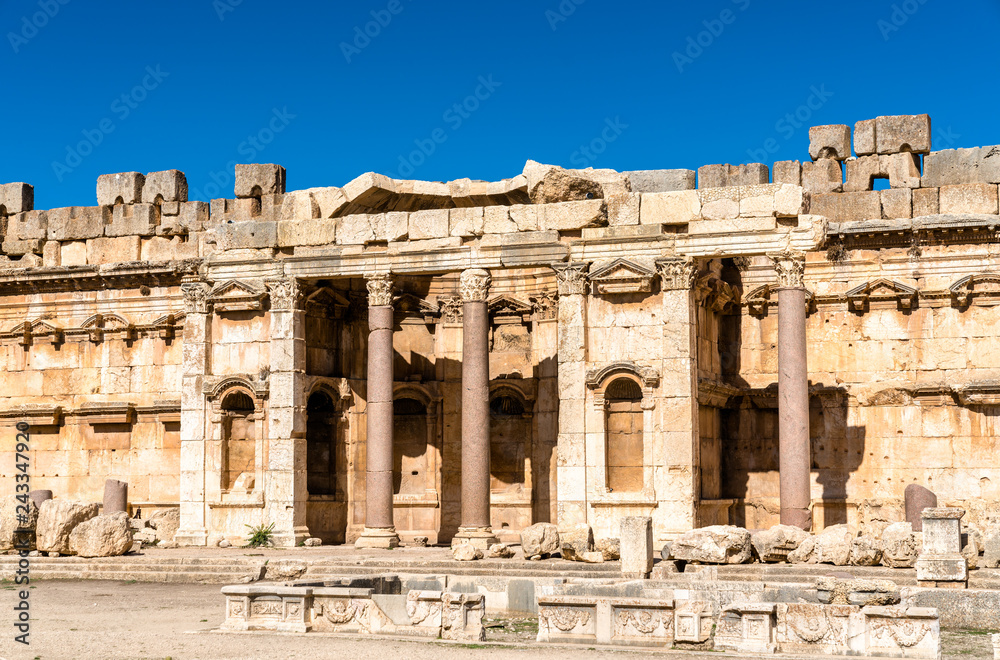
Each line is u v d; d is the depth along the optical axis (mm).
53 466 49938
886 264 43281
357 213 44406
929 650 20656
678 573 30594
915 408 42719
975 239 42188
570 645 22344
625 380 39000
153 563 35656
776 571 30266
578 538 33812
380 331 41344
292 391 41875
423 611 23609
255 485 42500
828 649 21203
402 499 46344
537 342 46125
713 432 42844
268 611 24250
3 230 51688
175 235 48938
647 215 39188
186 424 43344
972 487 41719
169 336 48656
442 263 40844
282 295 42375
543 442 45562
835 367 43781
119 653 21359
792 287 37719
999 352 41844
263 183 47219
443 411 46938
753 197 38312
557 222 39938
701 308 41656
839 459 43438
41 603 29281
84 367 49938
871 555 30219
